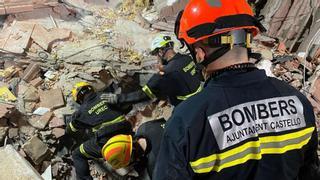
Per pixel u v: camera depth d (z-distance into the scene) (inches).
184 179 52.2
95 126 171.6
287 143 54.3
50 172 181.3
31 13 241.9
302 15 253.0
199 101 53.0
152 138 136.1
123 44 237.3
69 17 250.8
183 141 51.4
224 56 54.5
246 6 57.7
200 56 56.4
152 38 247.4
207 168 51.8
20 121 187.6
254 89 54.4
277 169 53.4
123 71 219.0
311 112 57.9
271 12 264.8
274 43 258.7
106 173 190.7
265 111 53.8
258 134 53.1
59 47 225.5
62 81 209.0
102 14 263.1
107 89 214.8
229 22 54.2
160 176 54.1
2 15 237.0
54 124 190.4
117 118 170.7
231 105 52.8
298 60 244.1
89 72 213.6
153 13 277.0
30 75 207.0
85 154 173.9
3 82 201.8
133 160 138.3
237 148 51.9
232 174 52.3
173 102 168.4
